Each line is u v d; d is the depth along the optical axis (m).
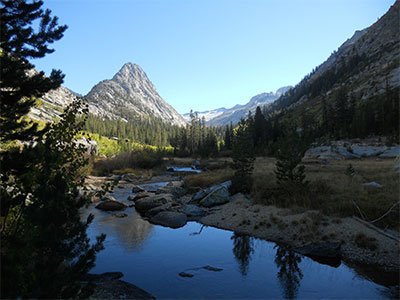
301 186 15.56
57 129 6.17
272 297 6.99
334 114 90.12
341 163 35.75
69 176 5.46
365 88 121.62
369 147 50.25
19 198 5.15
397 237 10.19
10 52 7.30
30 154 5.13
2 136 7.09
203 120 138.00
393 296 7.09
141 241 11.86
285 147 15.85
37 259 4.34
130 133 167.75
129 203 20.84
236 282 7.89
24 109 7.57
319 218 12.42
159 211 17.16
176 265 9.20
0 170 5.72
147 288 7.45
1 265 3.84
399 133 57.28
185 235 12.86
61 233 4.45
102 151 60.66
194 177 28.98
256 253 10.41
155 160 48.41
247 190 19.52
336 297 6.99
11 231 5.22
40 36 7.60
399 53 141.38
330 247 10.10
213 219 15.68
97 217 16.39
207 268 8.92
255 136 91.50
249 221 14.17
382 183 17.20
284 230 12.43
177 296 6.99
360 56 186.25
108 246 11.09
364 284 7.80
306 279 8.11
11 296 3.74
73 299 4.65
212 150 73.94
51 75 7.87
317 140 63.12
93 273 8.39
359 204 12.79
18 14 7.43
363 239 10.45
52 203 4.34
